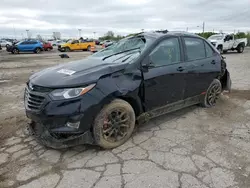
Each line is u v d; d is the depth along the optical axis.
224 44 18.84
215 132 3.48
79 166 2.62
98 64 3.17
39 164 2.66
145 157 2.78
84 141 2.77
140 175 2.44
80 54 22.73
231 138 3.28
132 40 3.84
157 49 3.40
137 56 3.21
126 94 2.93
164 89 3.45
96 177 2.41
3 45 37.34
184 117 4.09
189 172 2.48
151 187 2.25
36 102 2.69
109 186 2.27
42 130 2.93
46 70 3.28
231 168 2.55
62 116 2.56
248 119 4.00
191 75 3.86
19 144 3.14
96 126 2.77
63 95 2.56
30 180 2.38
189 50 3.95
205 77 4.21
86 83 2.64
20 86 7.00
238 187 2.25
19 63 13.91
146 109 3.33
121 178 2.39
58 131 2.62
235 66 10.88
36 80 2.86
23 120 4.04
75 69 3.01
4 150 2.99
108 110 2.82
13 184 2.32
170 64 3.52
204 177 2.40
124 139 3.11
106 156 2.82
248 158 2.76
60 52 26.94
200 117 4.09
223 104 4.85
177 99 3.77
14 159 2.77
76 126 2.63
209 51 4.42
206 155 2.82
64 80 2.67
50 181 2.36
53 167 2.60
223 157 2.78
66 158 2.78
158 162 2.67
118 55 3.54
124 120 3.06
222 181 2.33
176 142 3.16
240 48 20.62
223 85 5.07
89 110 2.63
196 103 4.31
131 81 3.01
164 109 3.61
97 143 2.85
